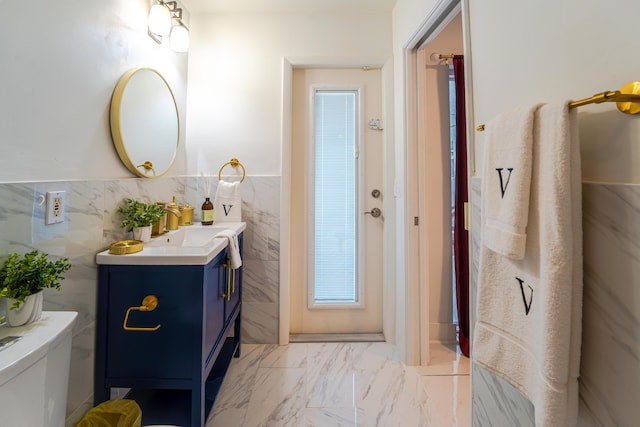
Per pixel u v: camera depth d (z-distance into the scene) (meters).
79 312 1.04
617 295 0.56
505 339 0.73
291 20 2.03
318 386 1.55
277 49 2.03
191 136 2.00
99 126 1.18
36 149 0.90
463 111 1.92
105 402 1.10
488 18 0.96
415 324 1.74
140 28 1.47
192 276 1.12
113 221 1.25
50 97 0.95
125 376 1.11
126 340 1.11
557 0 0.70
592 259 0.62
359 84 2.10
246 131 2.01
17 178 0.84
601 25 0.59
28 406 0.66
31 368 0.67
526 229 0.66
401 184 1.80
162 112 1.65
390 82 2.01
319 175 2.12
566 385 0.58
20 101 0.85
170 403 1.32
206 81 2.01
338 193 2.12
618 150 0.57
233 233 1.51
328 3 1.94
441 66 2.04
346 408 1.39
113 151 1.27
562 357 0.57
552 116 0.60
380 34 2.03
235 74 2.01
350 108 2.11
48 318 0.81
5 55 0.81
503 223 0.70
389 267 1.99
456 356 1.85
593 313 0.61
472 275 1.08
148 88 1.51
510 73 0.86
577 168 0.57
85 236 1.08
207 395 1.42
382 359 1.80
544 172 0.61
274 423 1.29
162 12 1.57
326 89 2.10
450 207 2.05
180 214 1.64
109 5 1.23
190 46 2.00
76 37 1.05
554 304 0.57
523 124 0.66
